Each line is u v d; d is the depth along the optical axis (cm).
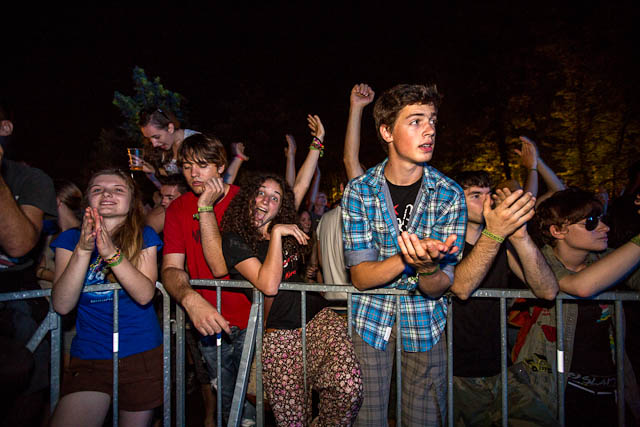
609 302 228
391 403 255
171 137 406
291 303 240
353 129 326
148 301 231
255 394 251
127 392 233
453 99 2261
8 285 227
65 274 207
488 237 182
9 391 183
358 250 206
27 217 215
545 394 227
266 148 2500
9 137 238
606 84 1769
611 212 293
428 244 165
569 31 1911
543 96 2012
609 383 225
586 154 1836
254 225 246
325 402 207
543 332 235
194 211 283
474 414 238
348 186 212
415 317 218
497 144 2184
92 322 231
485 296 211
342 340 215
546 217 235
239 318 272
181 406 244
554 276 198
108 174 238
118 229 238
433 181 205
